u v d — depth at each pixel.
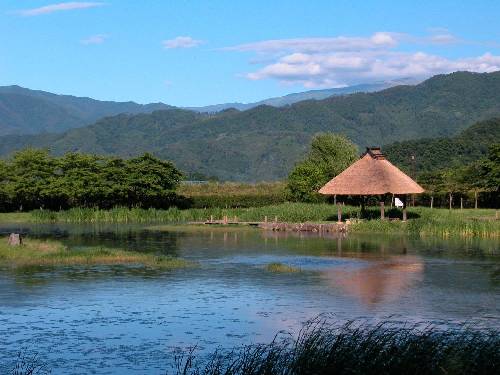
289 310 31.73
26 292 35.88
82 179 97.44
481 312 31.14
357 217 79.12
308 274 42.69
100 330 28.09
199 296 35.06
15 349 25.36
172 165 104.06
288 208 86.38
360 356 19.19
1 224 86.19
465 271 43.91
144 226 82.62
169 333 27.56
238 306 32.62
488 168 96.06
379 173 75.94
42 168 99.31
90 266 45.34
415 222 70.56
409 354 19.00
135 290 36.62
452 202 101.31
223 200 106.12
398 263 47.84
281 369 19.27
